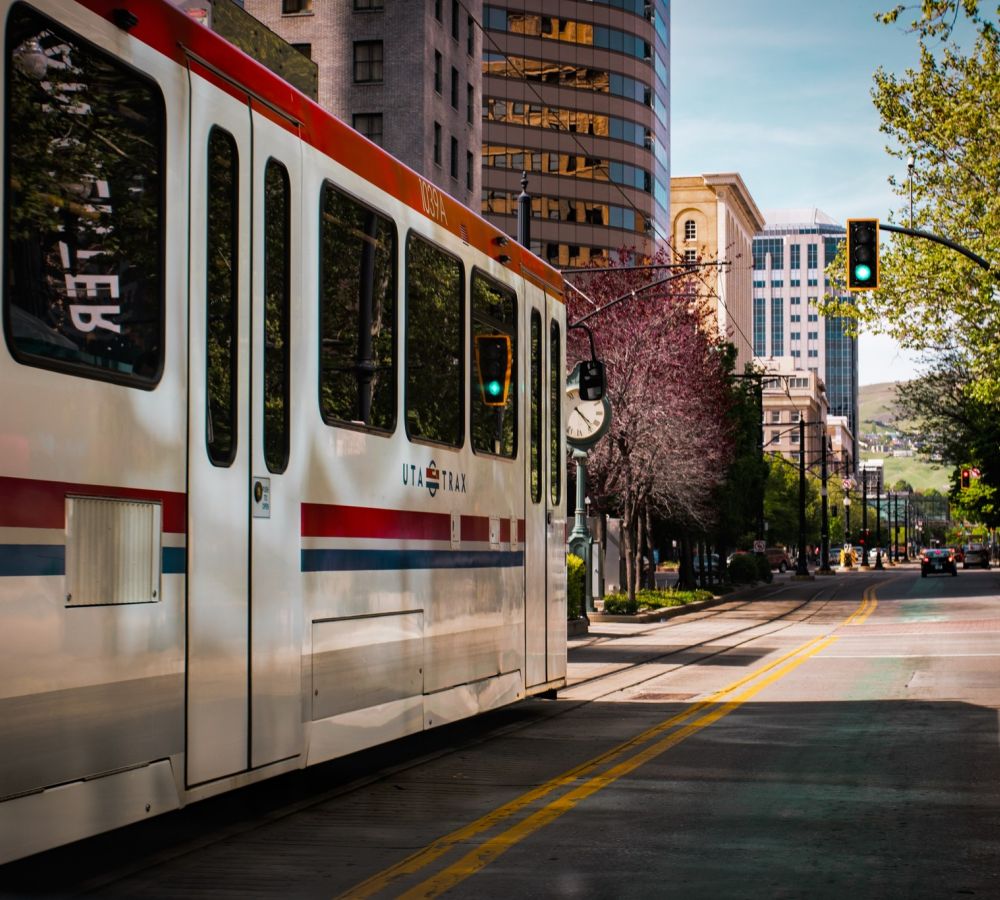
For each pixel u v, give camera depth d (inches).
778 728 502.9
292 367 305.7
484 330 448.5
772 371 2342.5
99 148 231.6
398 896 254.1
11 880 269.4
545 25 4072.3
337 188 332.8
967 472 2883.9
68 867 282.0
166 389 251.6
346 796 368.2
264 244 293.7
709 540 2224.4
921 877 267.7
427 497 390.6
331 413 326.3
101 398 230.4
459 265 425.1
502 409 466.6
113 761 230.5
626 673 744.3
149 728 242.2
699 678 709.9
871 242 1088.8
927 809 340.2
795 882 263.7
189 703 256.2
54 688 214.5
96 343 229.9
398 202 373.4
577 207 4092.0
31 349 211.9
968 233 1408.7
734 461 1978.3
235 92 282.8
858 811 338.0
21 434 208.8
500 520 461.4
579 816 333.7
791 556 5044.3
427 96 2474.2
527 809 343.9
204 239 267.3
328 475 323.3
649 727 511.2
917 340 1439.5
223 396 274.1
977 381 1496.1
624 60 4190.5
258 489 287.6
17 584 206.5
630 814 335.9
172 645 251.1
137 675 238.7
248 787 383.6
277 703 293.3
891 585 2385.6
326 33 2480.3
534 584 501.7
